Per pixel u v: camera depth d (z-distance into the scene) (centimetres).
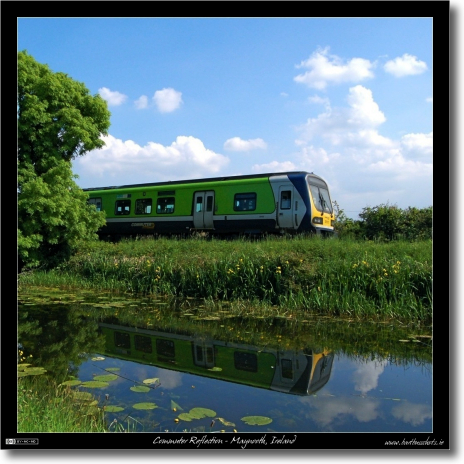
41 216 1244
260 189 1688
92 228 1424
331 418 394
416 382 491
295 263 940
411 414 403
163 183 2023
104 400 434
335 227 1706
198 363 557
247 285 954
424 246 988
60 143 1352
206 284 1018
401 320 774
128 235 2181
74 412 405
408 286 815
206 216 1833
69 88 1363
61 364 555
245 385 478
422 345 632
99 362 561
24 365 547
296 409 415
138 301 991
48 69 1334
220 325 765
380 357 581
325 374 516
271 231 1652
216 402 431
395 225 1515
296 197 1597
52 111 1330
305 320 789
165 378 500
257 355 591
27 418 377
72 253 1408
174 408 414
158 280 1112
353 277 857
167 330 734
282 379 499
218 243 1323
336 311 840
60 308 912
